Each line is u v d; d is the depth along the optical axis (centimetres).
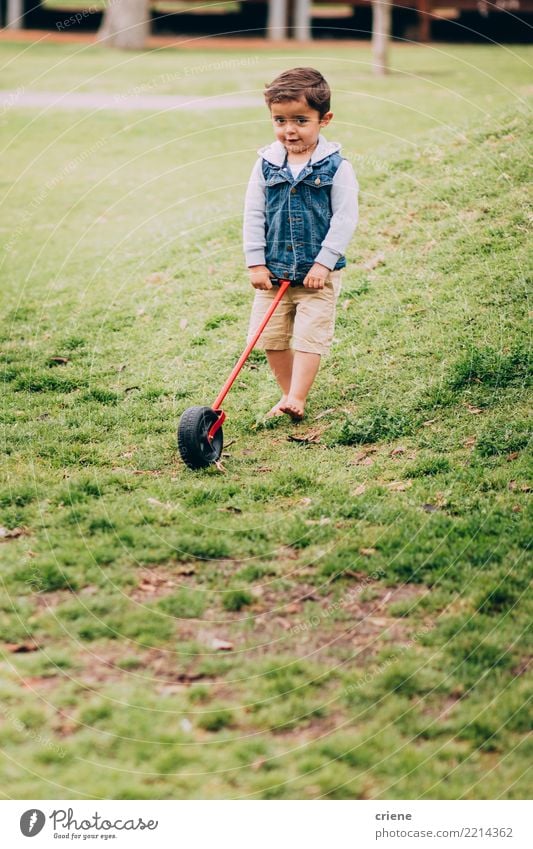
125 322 620
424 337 564
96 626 355
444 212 695
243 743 310
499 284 602
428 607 367
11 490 437
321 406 515
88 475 453
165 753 306
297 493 441
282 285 484
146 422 505
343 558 393
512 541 402
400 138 908
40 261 729
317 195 475
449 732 314
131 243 750
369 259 655
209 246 719
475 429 484
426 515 419
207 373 555
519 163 738
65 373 557
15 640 349
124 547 398
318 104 466
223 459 471
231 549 398
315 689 330
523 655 345
